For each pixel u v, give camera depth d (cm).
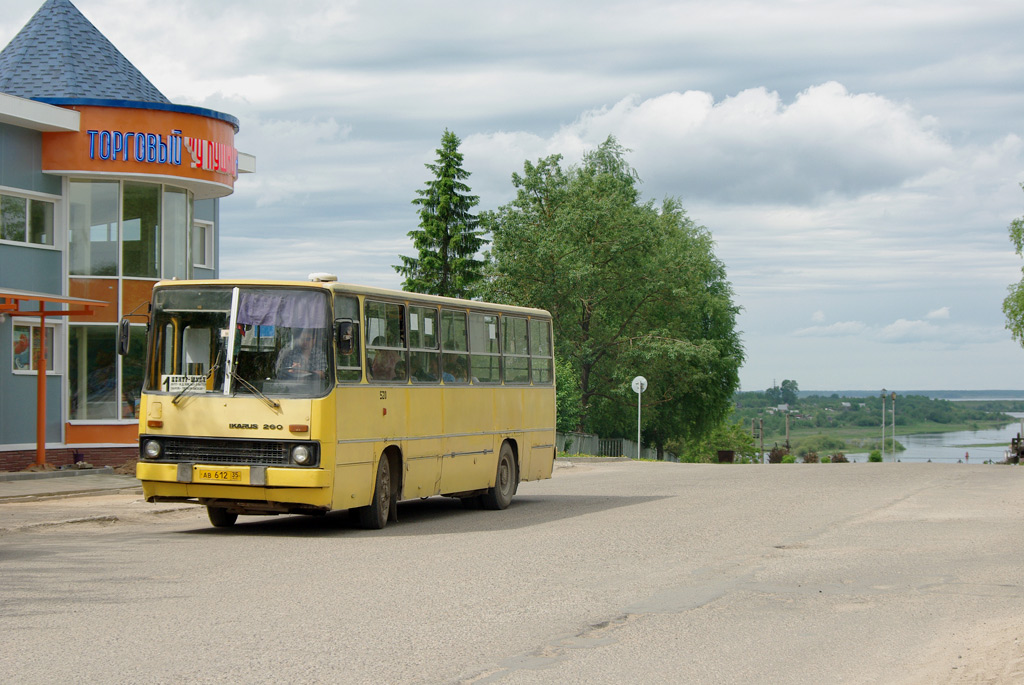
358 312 1711
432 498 2492
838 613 1053
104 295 3042
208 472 1595
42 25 3256
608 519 1939
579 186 6169
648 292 6319
